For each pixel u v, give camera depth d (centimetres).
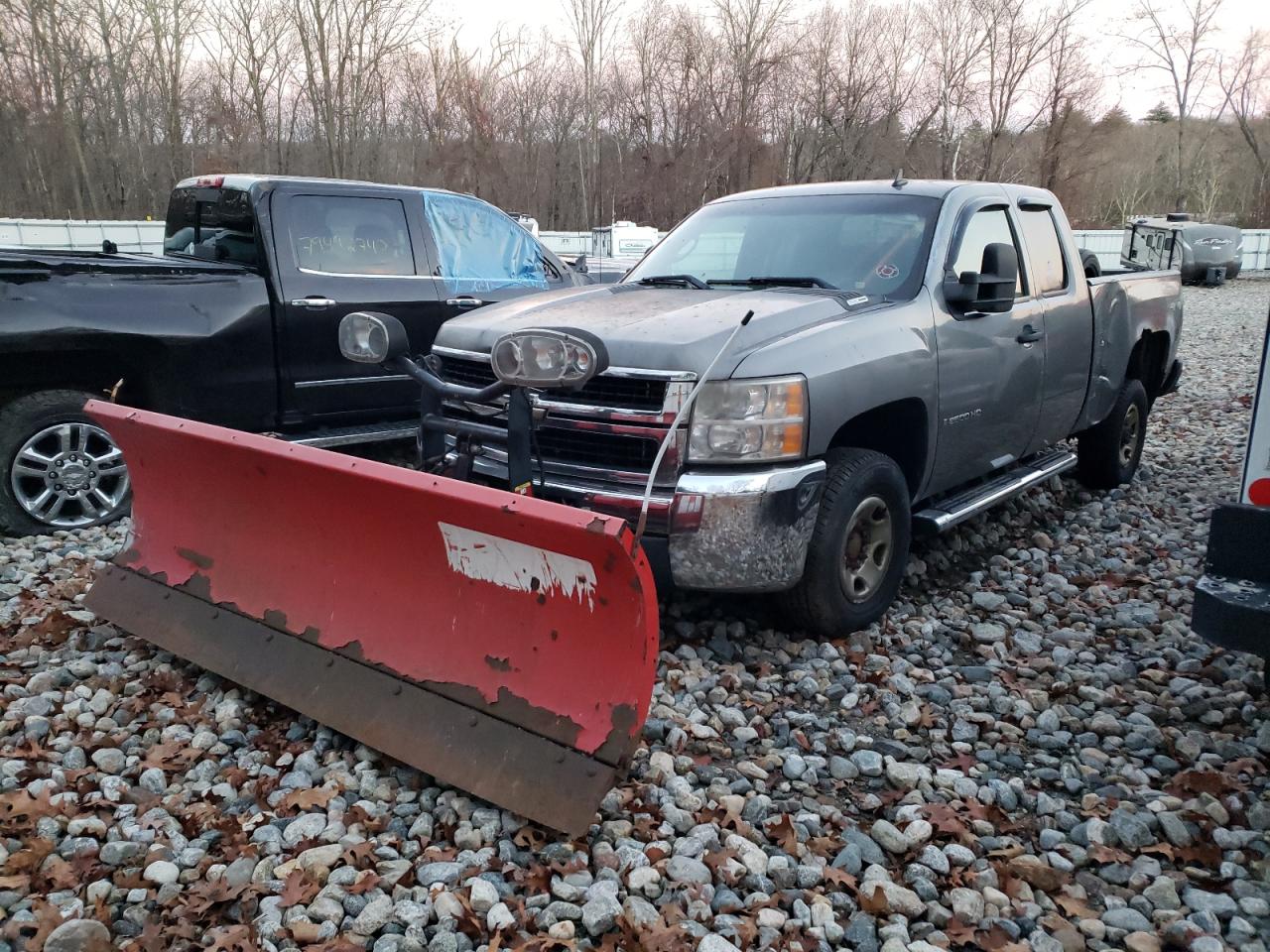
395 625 370
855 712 413
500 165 3088
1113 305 673
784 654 450
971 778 367
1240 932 284
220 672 403
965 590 552
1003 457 576
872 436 503
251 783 352
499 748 328
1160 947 280
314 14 2834
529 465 388
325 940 279
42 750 373
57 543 586
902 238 517
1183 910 295
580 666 323
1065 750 392
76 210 2802
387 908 287
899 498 471
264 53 2920
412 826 327
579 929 285
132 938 282
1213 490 764
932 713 416
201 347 639
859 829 338
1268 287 2728
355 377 718
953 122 3550
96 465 621
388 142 3094
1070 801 356
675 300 472
